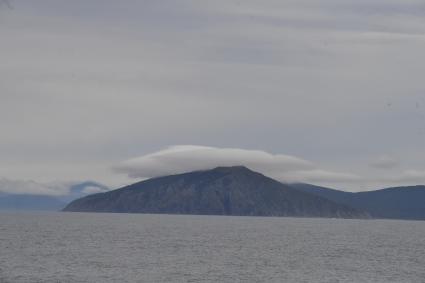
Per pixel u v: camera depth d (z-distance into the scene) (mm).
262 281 163500
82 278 161250
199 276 169500
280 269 187750
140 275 168875
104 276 165375
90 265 186875
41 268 177250
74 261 196125
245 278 167750
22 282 152750
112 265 188125
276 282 162250
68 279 159000
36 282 153250
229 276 170750
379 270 190875
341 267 196375
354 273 182625
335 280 167750
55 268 178000
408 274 183125
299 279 168000
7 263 186125
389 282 166750
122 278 163000
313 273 180375
